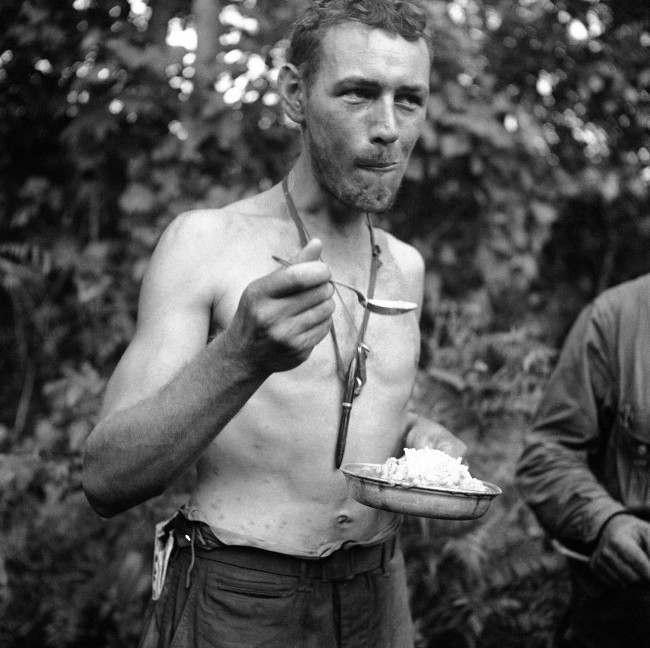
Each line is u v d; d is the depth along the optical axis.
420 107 1.65
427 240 3.64
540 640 2.93
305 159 1.74
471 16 3.68
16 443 3.41
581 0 3.77
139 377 1.57
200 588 1.63
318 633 1.65
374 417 1.70
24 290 3.65
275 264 1.67
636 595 2.16
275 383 1.61
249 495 1.62
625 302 2.33
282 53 3.37
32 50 3.53
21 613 3.15
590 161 3.84
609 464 2.34
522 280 3.71
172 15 3.45
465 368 3.12
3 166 3.67
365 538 1.69
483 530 2.89
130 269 3.51
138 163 3.42
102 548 3.18
